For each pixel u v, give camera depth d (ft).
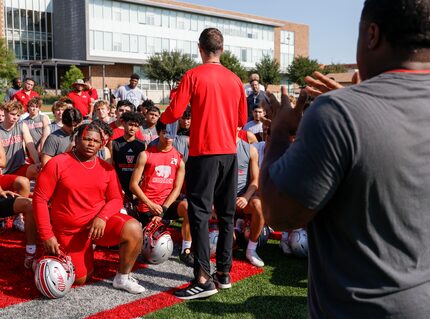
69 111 18.02
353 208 4.21
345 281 4.33
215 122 12.34
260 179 4.68
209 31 12.89
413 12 4.13
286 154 4.36
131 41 161.79
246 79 164.45
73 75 138.72
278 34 212.43
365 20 4.48
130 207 17.17
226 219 13.10
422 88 4.20
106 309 11.87
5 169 20.52
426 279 4.22
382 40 4.37
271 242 18.22
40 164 20.27
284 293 13.05
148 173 16.14
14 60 132.87
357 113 4.04
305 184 4.11
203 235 12.48
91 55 153.89
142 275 14.44
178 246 17.51
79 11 153.48
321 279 4.62
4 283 13.42
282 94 5.18
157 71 155.33
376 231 4.20
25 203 14.46
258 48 200.44
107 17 156.04
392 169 4.04
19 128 20.85
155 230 15.10
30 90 39.86
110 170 13.48
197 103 12.37
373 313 4.20
